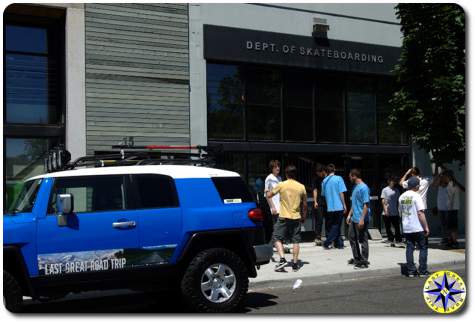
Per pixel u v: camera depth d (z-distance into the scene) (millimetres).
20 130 12203
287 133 15242
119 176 7707
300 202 11242
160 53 13445
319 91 15836
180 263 7797
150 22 13359
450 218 14727
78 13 12555
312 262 12156
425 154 17203
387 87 16922
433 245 15141
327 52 15617
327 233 14211
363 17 16266
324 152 15625
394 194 14695
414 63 14305
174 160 8547
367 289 9969
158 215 7688
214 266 7832
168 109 13484
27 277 6992
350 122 16266
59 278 7129
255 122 14812
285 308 8430
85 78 12586
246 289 7996
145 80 13242
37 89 12648
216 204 8070
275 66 15055
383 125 16797
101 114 12711
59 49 12836
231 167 14391
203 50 13992
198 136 13812
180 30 13734
